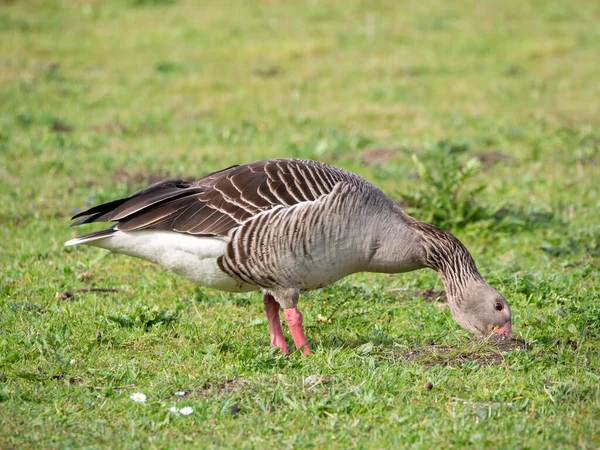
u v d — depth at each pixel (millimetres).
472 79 28312
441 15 36625
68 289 12594
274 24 34594
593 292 12359
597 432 8000
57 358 9695
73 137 21500
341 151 21000
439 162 18188
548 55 31438
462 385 9164
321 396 8773
